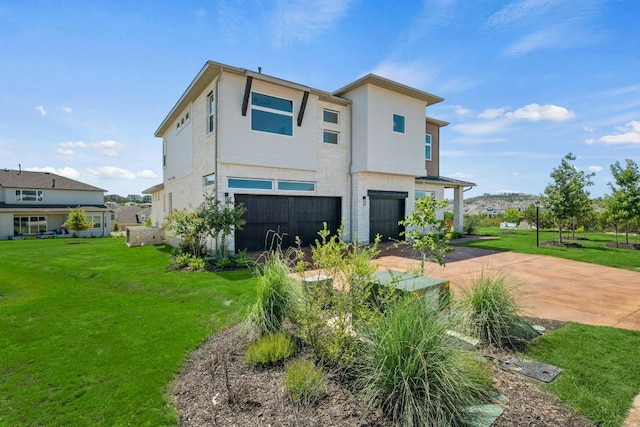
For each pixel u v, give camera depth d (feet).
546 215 48.98
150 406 9.43
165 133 64.80
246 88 35.17
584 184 43.75
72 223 68.64
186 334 14.84
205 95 39.19
